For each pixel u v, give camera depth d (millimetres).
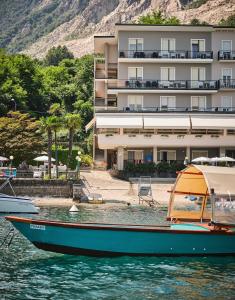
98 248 21250
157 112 60219
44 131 54688
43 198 46594
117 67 67875
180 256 21766
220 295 16250
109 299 15672
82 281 17828
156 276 18719
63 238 20984
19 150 57406
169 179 55062
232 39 65500
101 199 44250
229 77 65312
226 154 62656
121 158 60406
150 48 64812
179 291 16688
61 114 102875
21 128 58812
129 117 59688
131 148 62188
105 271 19328
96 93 69562
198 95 64438
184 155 62656
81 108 100812
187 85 64188
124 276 18609
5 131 58438
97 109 66938
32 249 23078
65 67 124500
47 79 115000
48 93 106312
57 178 50500
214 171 22250
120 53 64000
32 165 67188
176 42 65062
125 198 46406
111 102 68812
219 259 21828
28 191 47125
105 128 59656
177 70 64812
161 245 21531
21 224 21031
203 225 22656
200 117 60625
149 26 64062
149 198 45844
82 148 81062
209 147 62688
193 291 16703
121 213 37125
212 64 65062
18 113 61688
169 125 59406
